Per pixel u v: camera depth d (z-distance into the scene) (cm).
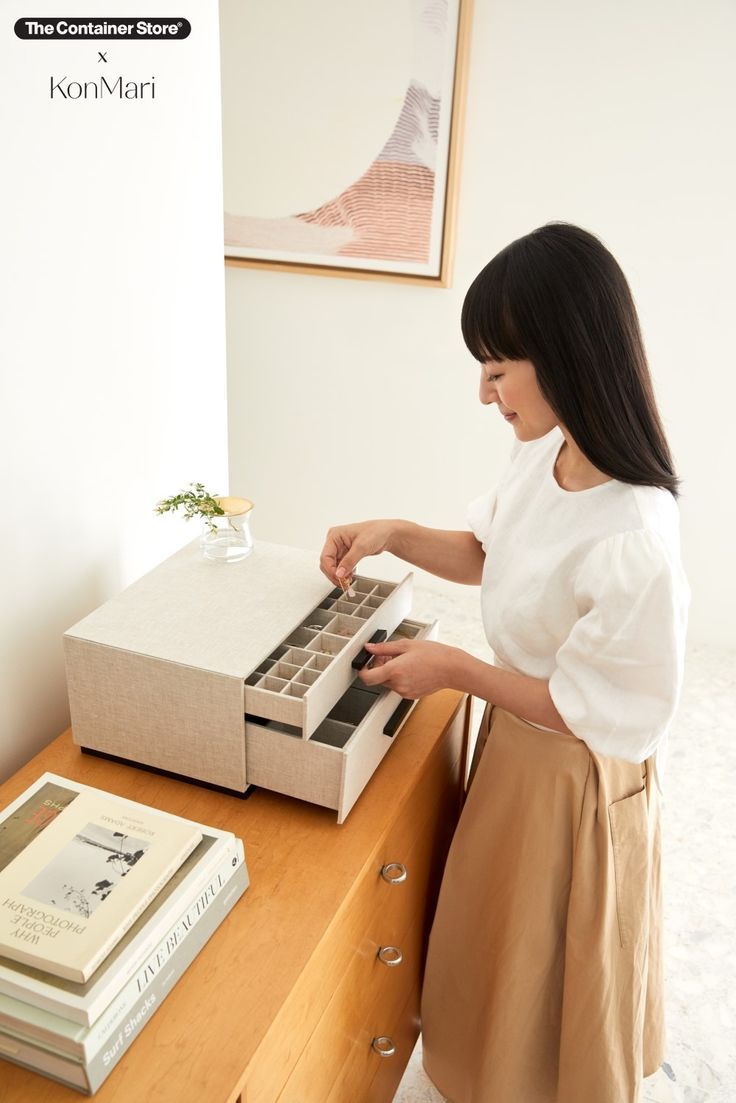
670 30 220
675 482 101
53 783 99
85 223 111
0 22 93
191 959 89
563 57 230
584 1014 121
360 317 276
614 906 118
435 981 138
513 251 97
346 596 125
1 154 97
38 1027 75
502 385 103
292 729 107
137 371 128
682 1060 162
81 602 125
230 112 260
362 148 253
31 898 83
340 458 299
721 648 286
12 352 104
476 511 132
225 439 157
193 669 103
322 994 99
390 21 236
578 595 103
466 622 293
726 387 252
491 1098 132
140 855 89
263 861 101
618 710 101
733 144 226
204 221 137
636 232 243
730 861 207
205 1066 80
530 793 118
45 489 114
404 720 118
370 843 105
